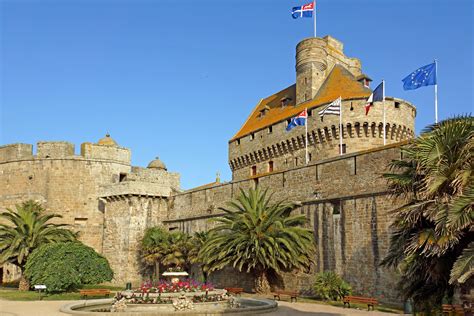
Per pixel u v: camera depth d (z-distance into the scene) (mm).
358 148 45031
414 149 13797
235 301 24609
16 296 31859
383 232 27391
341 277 29703
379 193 27938
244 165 58562
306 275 31719
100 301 26797
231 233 33250
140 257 45781
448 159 12797
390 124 45125
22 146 54000
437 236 11969
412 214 12898
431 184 12609
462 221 11398
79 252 34219
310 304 26578
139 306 22031
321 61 52812
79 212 51656
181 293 23156
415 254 12961
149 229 45094
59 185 52125
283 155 51938
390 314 21375
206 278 40344
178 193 47750
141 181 47625
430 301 13648
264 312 22062
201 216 43250
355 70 58250
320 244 31562
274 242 30109
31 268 33656
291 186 34875
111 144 59188
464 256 11398
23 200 52438
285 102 56719
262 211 31906
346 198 30156
